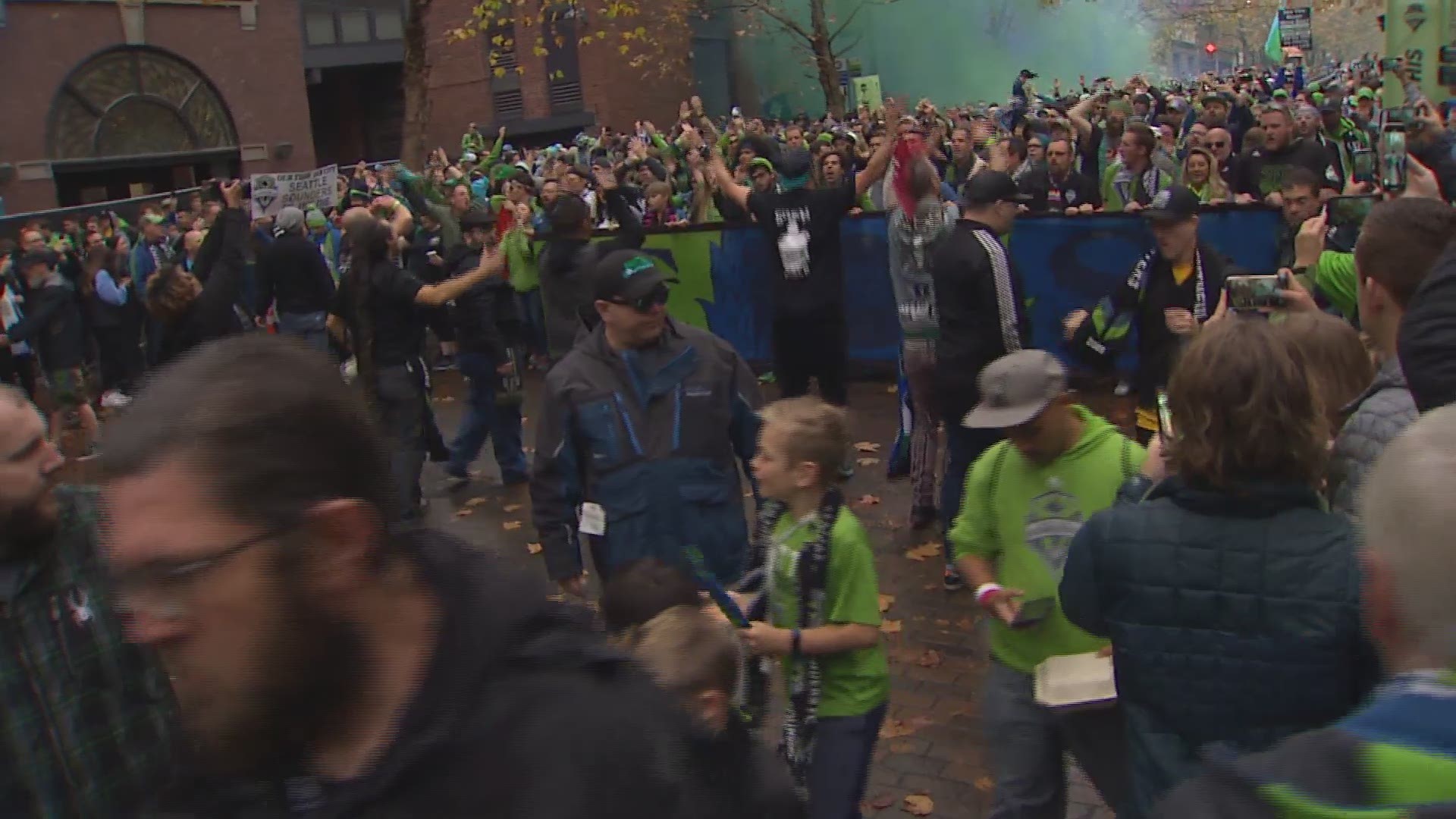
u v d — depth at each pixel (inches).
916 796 159.6
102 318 509.4
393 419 270.7
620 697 42.8
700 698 90.1
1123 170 377.4
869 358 396.8
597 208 517.7
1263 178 364.2
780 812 48.4
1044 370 117.3
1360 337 128.3
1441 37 315.6
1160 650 86.9
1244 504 84.1
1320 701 81.9
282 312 340.5
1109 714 107.7
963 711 181.8
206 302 298.2
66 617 88.3
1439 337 85.7
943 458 304.8
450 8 1277.1
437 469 345.1
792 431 117.9
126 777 89.3
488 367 315.9
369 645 41.3
